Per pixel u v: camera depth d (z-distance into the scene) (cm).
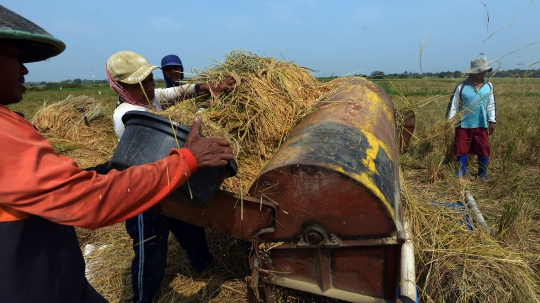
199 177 188
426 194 453
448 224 342
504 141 645
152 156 188
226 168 202
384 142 258
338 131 235
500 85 776
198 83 328
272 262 231
